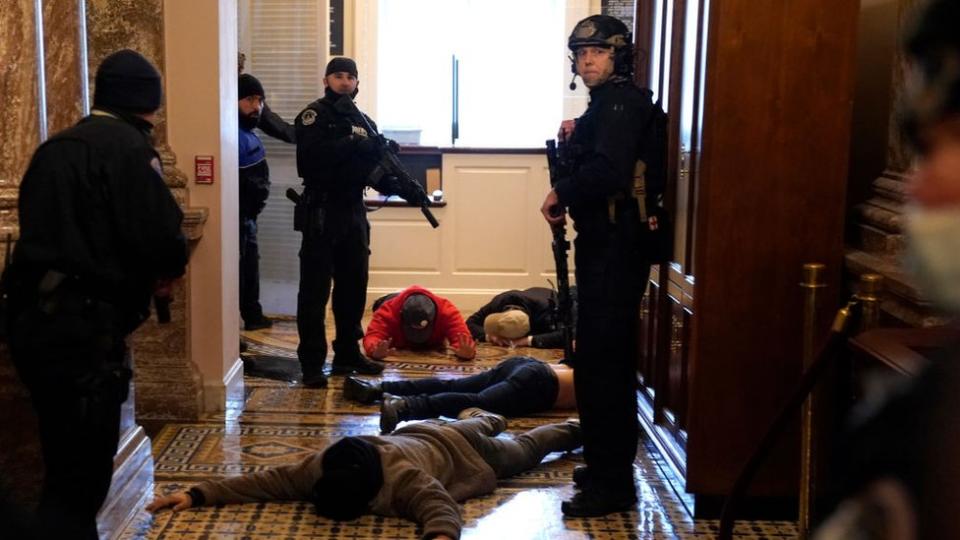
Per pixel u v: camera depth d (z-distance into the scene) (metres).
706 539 3.45
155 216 2.65
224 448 4.32
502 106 7.85
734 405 3.52
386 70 7.75
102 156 2.63
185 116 4.64
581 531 3.51
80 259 2.60
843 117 3.40
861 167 3.86
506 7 7.76
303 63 7.11
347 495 3.49
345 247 5.37
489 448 3.93
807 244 3.45
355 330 5.54
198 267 4.73
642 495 3.83
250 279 6.73
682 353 3.89
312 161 5.16
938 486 0.91
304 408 4.92
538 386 4.79
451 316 6.04
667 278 4.16
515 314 6.30
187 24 4.59
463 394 4.70
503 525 3.56
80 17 3.28
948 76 0.98
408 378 5.51
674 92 4.02
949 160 0.97
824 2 3.36
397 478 3.56
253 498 3.68
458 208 7.38
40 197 2.61
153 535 3.41
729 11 3.37
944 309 1.02
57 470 2.67
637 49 4.69
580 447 4.30
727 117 3.42
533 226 7.38
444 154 7.32
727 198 3.44
